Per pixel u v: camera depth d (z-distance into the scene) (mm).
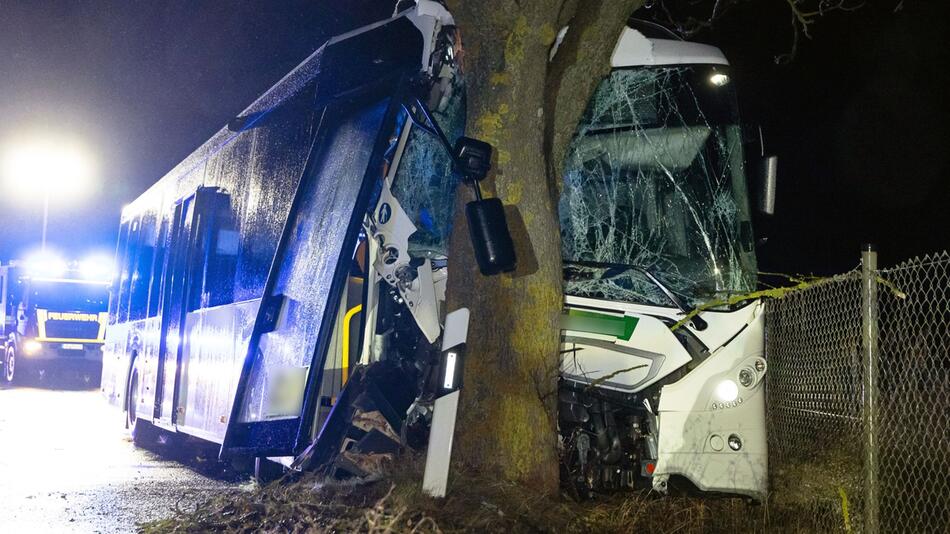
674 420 6941
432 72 7418
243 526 6336
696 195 7531
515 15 6664
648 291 7203
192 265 10828
